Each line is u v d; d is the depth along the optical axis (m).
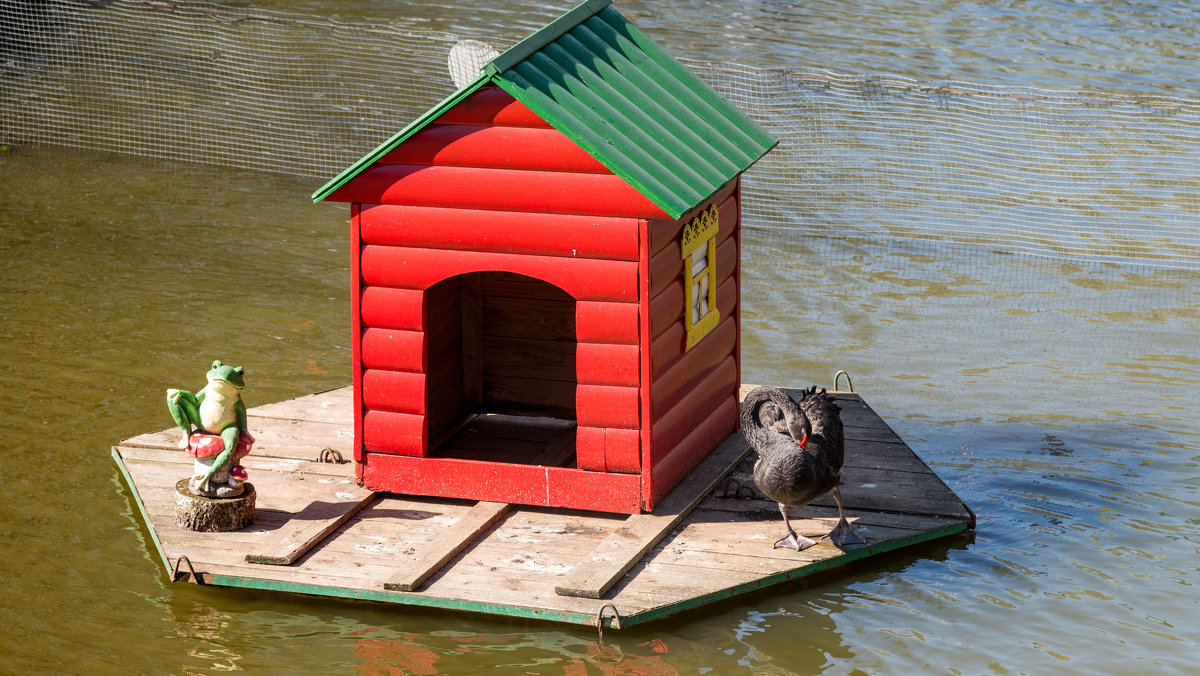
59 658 9.41
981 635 9.85
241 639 9.71
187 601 10.21
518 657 9.52
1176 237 19.89
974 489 12.27
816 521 11.18
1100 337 16.39
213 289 17.44
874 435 12.98
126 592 10.34
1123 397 14.52
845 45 29.89
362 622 9.92
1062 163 22.72
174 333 15.91
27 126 24.48
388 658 9.49
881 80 26.73
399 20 31.70
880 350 15.96
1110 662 9.47
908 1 34.56
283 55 29.02
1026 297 17.81
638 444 10.83
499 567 10.30
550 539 10.77
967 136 23.95
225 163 23.05
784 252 19.56
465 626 9.86
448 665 9.41
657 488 11.07
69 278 17.56
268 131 24.66
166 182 22.02
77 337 15.64
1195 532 11.41
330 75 27.77
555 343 13.30
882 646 9.70
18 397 13.95
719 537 10.86
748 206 21.25
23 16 29.92
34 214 20.17
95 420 13.49
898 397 14.55
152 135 24.28
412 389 11.17
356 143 24.16
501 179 10.57
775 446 10.34
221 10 31.75
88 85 26.80
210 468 10.74
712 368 12.32
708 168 10.98
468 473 11.26
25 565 10.70
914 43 30.19
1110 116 24.80
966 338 16.38
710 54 28.80
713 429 12.40
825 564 10.48
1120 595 10.39
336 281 17.98
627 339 10.62
